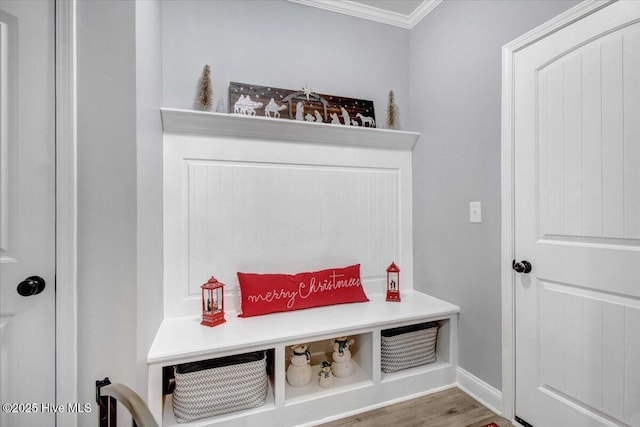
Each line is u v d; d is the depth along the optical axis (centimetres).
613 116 114
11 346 104
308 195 197
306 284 184
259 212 185
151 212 135
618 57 112
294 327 155
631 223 110
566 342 130
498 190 159
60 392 105
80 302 107
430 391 178
